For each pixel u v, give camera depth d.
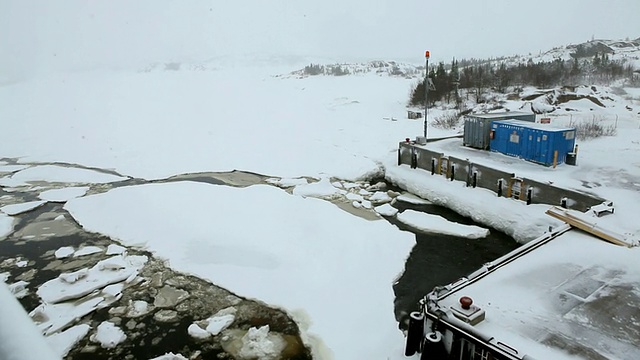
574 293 7.77
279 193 17.02
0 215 15.97
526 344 6.41
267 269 11.67
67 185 19.88
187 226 13.96
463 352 6.57
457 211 15.55
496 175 15.31
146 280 11.41
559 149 16.30
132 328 9.54
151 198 16.33
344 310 9.92
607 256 9.05
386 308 10.02
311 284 10.93
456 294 7.75
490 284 8.09
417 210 16.09
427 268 11.89
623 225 10.68
